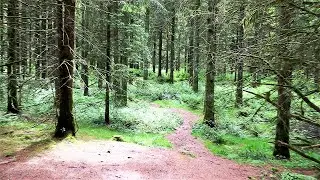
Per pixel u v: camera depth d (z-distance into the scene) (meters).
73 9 14.22
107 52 19.62
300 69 3.71
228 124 20.70
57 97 14.54
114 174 10.52
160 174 11.13
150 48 47.06
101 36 20.39
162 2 33.31
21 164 10.70
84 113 21.64
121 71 20.83
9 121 17.53
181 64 57.53
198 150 16.27
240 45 4.98
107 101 20.19
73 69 14.06
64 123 14.54
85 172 10.39
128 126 20.34
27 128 16.16
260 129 20.12
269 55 3.90
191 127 21.84
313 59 3.67
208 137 18.98
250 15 4.36
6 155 11.56
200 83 40.72
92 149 13.45
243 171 12.78
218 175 11.91
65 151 12.66
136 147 14.95
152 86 37.28
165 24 42.47
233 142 18.06
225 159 14.75
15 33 16.72
